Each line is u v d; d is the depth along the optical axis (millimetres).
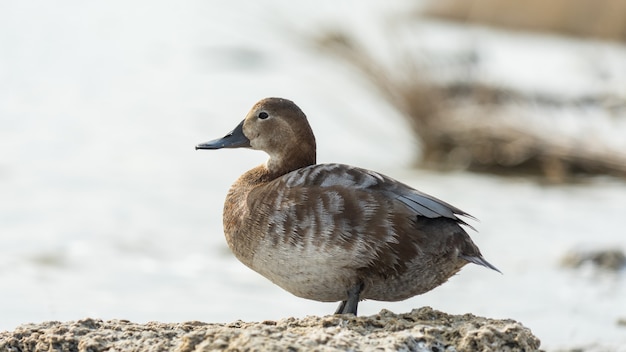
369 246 6180
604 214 13211
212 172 15539
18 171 15250
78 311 9156
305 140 7113
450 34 26078
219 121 19672
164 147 17312
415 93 16969
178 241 11789
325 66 24766
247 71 24953
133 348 5586
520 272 10586
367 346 5242
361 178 6352
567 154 15688
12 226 12281
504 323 5699
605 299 9648
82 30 30078
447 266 6297
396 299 6539
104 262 10898
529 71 20578
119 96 21812
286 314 9211
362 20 28016
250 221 6480
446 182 15203
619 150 15766
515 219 12852
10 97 21234
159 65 25594
